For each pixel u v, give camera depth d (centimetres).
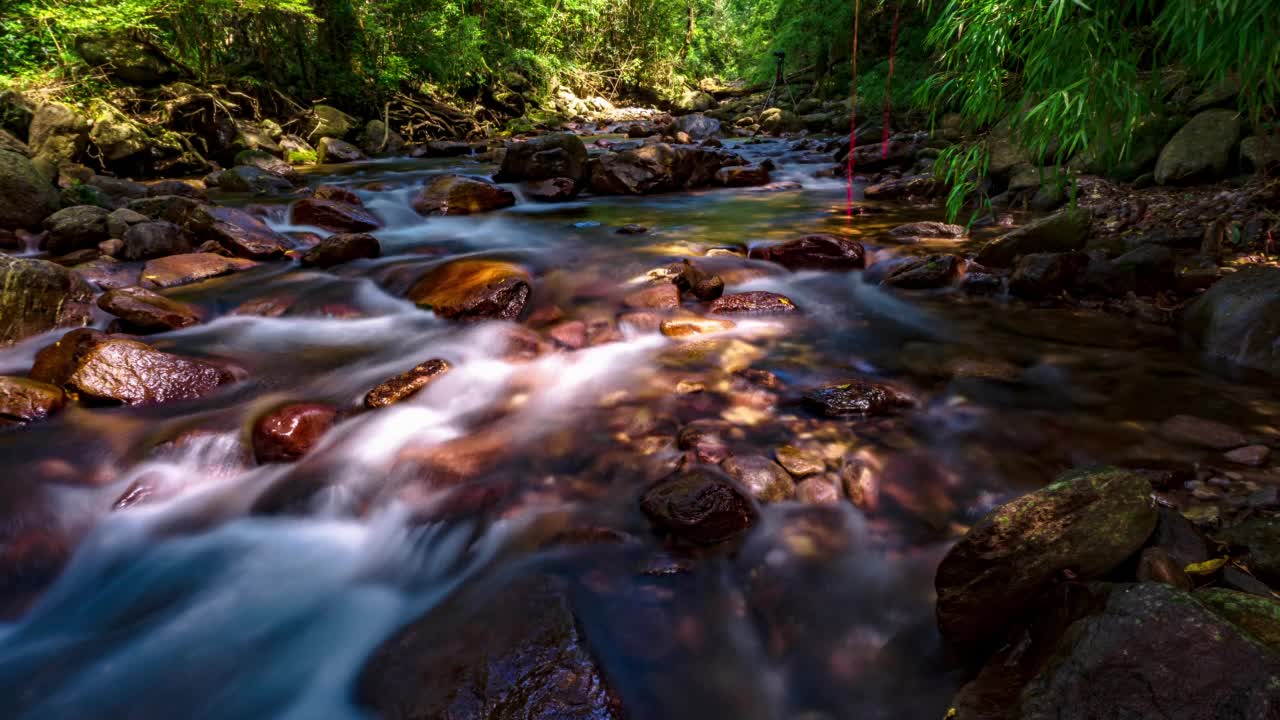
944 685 174
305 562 232
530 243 602
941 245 559
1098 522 164
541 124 1850
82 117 830
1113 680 131
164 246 539
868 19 1395
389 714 168
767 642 189
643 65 2720
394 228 680
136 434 288
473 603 202
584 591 204
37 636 209
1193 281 395
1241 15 216
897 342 375
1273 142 527
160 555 237
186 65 1117
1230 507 211
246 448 279
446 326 414
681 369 345
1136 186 594
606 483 252
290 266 536
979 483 243
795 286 480
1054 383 314
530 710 162
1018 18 275
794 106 1845
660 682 178
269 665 193
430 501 247
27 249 546
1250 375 309
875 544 219
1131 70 262
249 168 889
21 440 284
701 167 917
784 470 251
